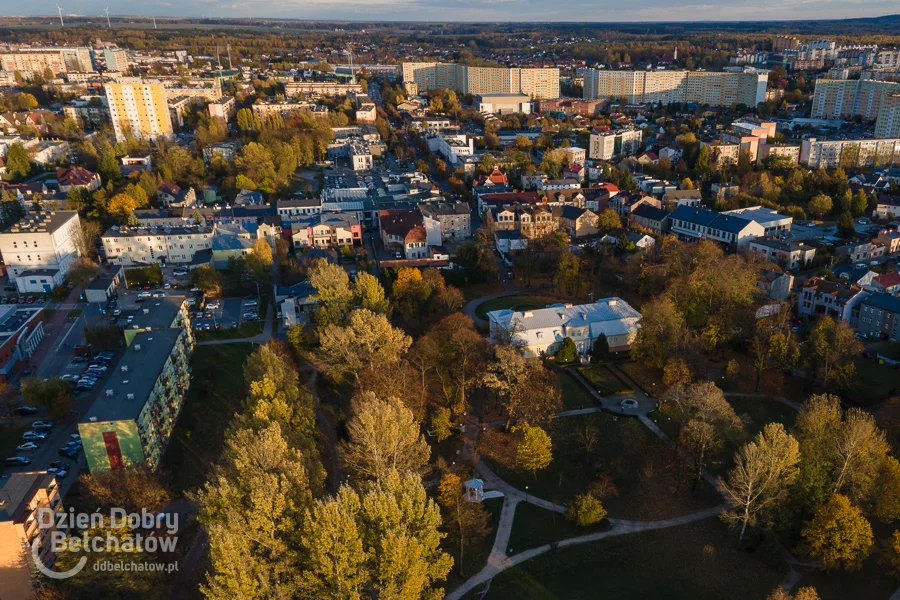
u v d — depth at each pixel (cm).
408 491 9975
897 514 11038
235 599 8581
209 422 15338
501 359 14900
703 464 13362
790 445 10812
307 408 13738
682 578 10694
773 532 10956
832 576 10644
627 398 15850
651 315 16850
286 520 9712
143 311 18175
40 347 19212
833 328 16362
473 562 11131
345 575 9031
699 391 12669
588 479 13238
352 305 18838
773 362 16375
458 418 15200
